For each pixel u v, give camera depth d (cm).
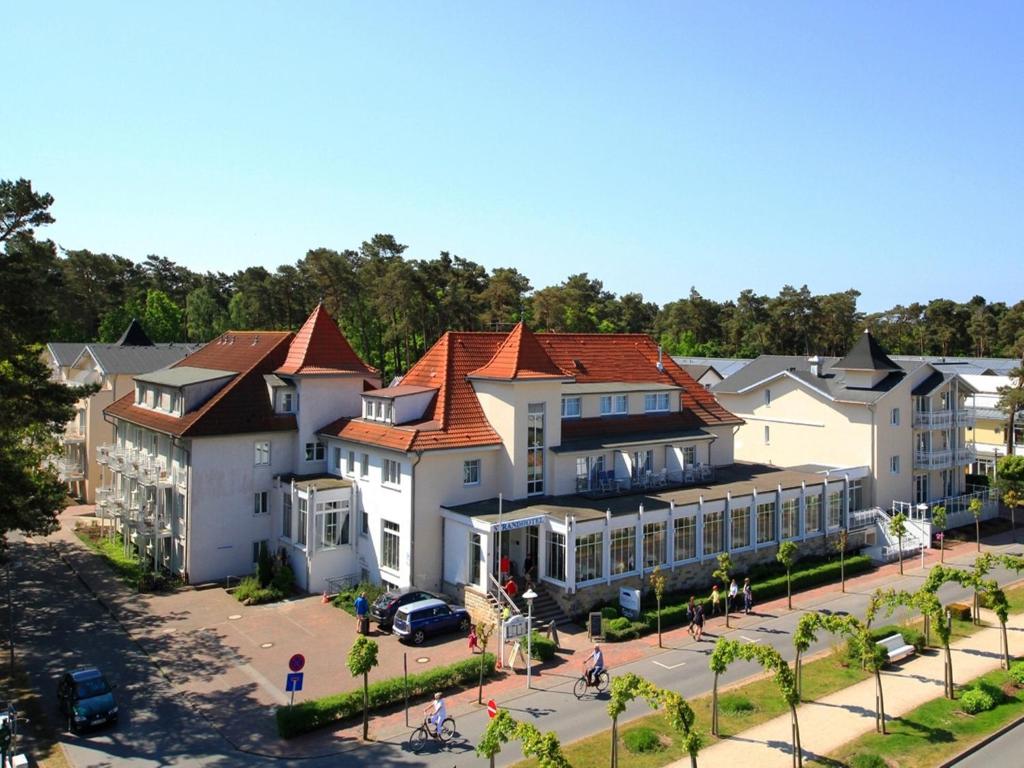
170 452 4559
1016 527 5806
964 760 2397
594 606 3734
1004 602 3164
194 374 4816
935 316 13738
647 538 3959
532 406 4184
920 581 4425
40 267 3331
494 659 3117
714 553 4262
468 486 4088
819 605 3978
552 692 2911
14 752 2370
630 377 5178
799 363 6675
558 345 5059
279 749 2516
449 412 4166
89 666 3225
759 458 6259
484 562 3656
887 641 3238
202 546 4344
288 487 4422
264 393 4594
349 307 10244
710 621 3731
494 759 2342
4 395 3244
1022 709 2750
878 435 5488
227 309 12825
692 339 13888
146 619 3781
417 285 9319
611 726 2603
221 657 3312
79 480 6488
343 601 3978
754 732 2559
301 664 2623
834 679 3028
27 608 3944
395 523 4012
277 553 4481
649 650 3341
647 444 4619
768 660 2347
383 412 4256
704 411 5416
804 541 4725
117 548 4997
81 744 2566
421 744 2516
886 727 2592
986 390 7231
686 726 2097
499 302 10712
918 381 5819
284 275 10438
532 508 3950
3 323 3198
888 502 5559
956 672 3109
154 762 2441
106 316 10800
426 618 3453
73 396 3503
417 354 10662
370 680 3025
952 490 6172
